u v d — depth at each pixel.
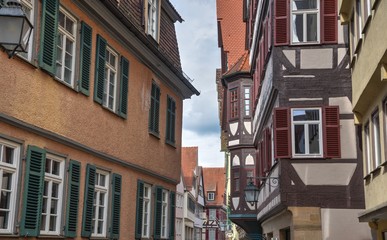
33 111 10.16
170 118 19.39
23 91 9.80
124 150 14.87
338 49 15.09
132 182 15.50
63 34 11.59
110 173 13.91
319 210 14.45
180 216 51.28
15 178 9.55
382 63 9.42
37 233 10.06
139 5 16.48
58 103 11.16
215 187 84.25
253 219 25.55
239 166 26.09
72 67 11.96
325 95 14.93
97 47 13.06
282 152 14.81
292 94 15.05
